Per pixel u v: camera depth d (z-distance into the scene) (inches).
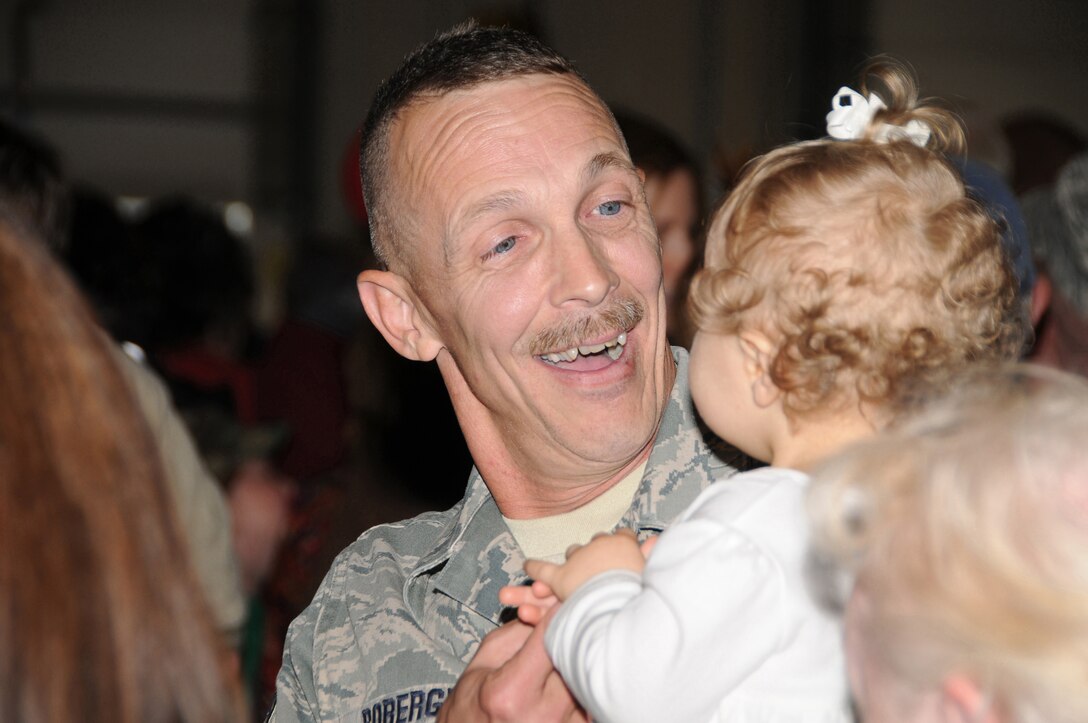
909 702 67.7
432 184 103.5
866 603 70.6
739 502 82.9
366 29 621.0
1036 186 213.3
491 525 109.7
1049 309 152.1
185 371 201.5
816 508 71.5
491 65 104.2
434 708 104.9
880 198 85.6
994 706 63.7
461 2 620.1
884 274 83.7
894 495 69.2
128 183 610.5
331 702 109.0
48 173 150.7
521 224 101.3
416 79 106.7
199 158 615.5
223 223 223.6
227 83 617.6
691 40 636.7
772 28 639.8
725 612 78.6
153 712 62.7
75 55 603.5
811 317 84.3
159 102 610.5
